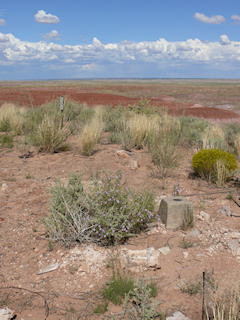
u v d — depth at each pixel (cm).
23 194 575
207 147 930
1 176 666
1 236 434
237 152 948
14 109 1485
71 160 793
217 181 659
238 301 286
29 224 468
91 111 1477
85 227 425
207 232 452
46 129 855
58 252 395
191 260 382
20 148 889
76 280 343
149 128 971
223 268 365
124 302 292
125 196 459
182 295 317
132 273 355
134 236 443
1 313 278
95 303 308
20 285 335
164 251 397
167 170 708
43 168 727
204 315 283
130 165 755
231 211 524
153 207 485
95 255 386
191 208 475
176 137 992
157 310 293
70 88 6050
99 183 529
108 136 1052
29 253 395
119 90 6341
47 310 297
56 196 444
